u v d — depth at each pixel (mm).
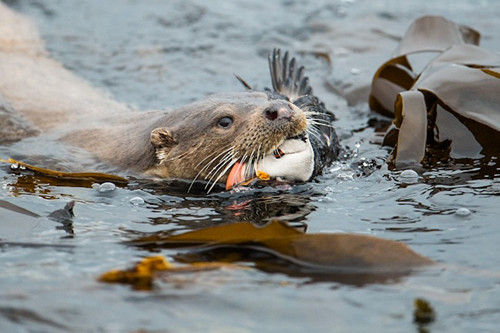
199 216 11812
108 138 15734
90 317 7691
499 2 26109
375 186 13008
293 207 12086
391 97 17812
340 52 22500
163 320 7660
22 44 22734
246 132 13148
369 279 8758
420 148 14242
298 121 12859
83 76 20953
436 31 17734
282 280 8719
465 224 10812
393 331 7566
